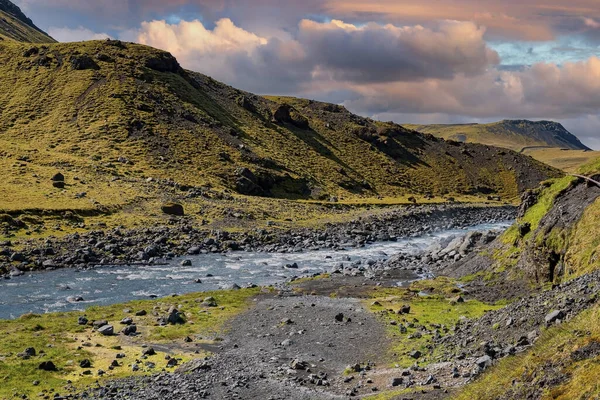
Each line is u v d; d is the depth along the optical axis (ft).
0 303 166.20
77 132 536.42
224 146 582.35
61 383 95.55
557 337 71.56
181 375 100.83
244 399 88.53
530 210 206.49
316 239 333.21
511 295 167.32
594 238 146.82
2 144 464.24
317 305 164.25
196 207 375.66
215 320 146.00
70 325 136.15
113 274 217.97
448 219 506.89
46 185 358.64
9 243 239.30
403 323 138.62
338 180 637.30
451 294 177.88
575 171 193.16
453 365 92.32
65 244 251.39
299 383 96.99
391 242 348.79
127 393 91.15
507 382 64.85
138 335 130.41
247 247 297.12
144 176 452.76
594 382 50.78
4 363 103.35
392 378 92.84
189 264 244.63
